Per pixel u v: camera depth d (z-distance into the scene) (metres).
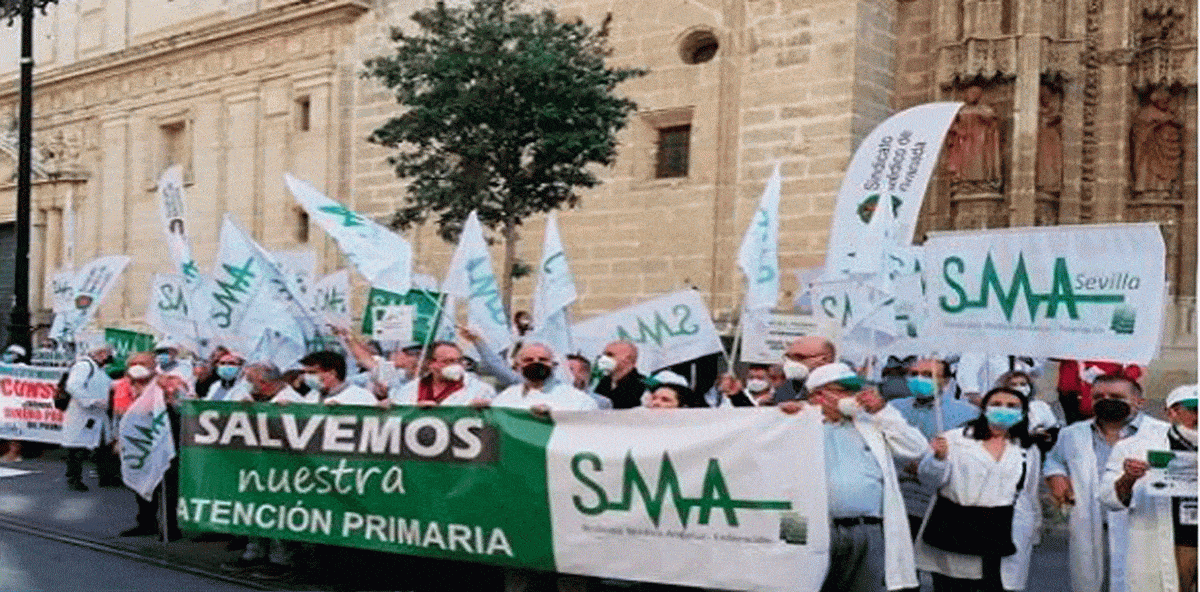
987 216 21.33
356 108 30.17
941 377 9.05
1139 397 7.85
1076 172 21.53
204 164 34.19
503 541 7.95
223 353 13.23
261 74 32.53
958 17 21.89
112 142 37.25
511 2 20.41
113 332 17.66
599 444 7.59
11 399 17.34
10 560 10.17
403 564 9.13
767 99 23.16
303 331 12.09
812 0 22.61
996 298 8.66
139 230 36.19
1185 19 21.09
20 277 21.84
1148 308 7.97
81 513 13.01
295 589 9.16
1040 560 10.61
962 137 21.62
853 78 22.05
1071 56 21.44
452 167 20.36
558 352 10.78
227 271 11.75
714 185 23.66
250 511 9.16
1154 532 7.06
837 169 22.12
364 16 30.06
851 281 9.27
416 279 16.17
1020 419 7.24
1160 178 21.33
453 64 18.98
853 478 6.88
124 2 37.19
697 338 11.71
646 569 7.38
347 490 8.67
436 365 9.16
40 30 40.22
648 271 24.61
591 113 19.45
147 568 9.94
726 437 7.10
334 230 9.83
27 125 21.94
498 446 7.99
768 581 6.91
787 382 10.49
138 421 10.97
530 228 26.42
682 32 24.31
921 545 7.52
